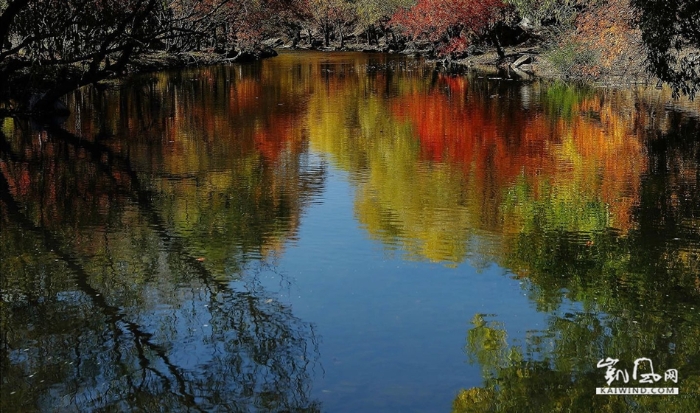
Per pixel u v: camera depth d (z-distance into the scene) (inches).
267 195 678.5
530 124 1110.4
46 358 360.8
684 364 359.6
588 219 594.2
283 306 422.0
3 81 922.1
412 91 1628.9
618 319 405.7
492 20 2362.2
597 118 1154.7
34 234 554.9
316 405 319.6
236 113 1259.8
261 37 3132.4
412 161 845.2
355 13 3946.9
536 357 362.9
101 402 324.2
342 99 1487.5
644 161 823.1
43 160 832.3
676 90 983.0
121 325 398.3
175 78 1886.1
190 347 374.0
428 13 2741.1
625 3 1418.6
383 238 543.2
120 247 525.7
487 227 572.4
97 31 949.8
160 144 943.7
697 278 462.9
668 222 580.4
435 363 356.2
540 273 472.1
